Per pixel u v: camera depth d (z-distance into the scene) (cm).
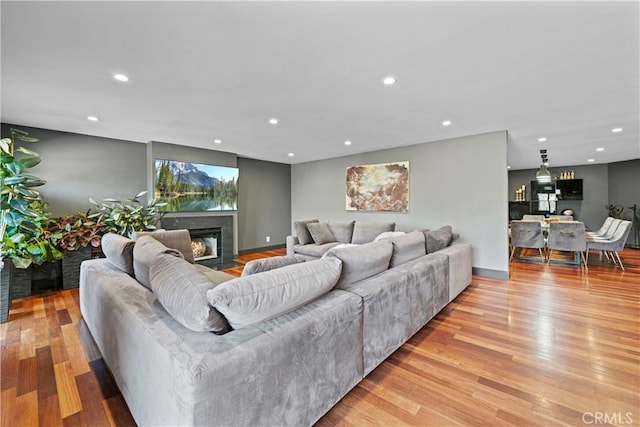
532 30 172
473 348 212
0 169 276
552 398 158
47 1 145
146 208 451
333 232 524
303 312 141
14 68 217
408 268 230
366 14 158
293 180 731
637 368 185
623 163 707
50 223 362
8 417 147
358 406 153
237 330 122
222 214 564
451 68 221
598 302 309
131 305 148
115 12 155
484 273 421
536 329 243
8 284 266
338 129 396
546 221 588
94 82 243
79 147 420
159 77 235
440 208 465
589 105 299
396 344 200
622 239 461
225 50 195
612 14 157
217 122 362
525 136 436
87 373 185
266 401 115
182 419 97
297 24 167
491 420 143
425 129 396
